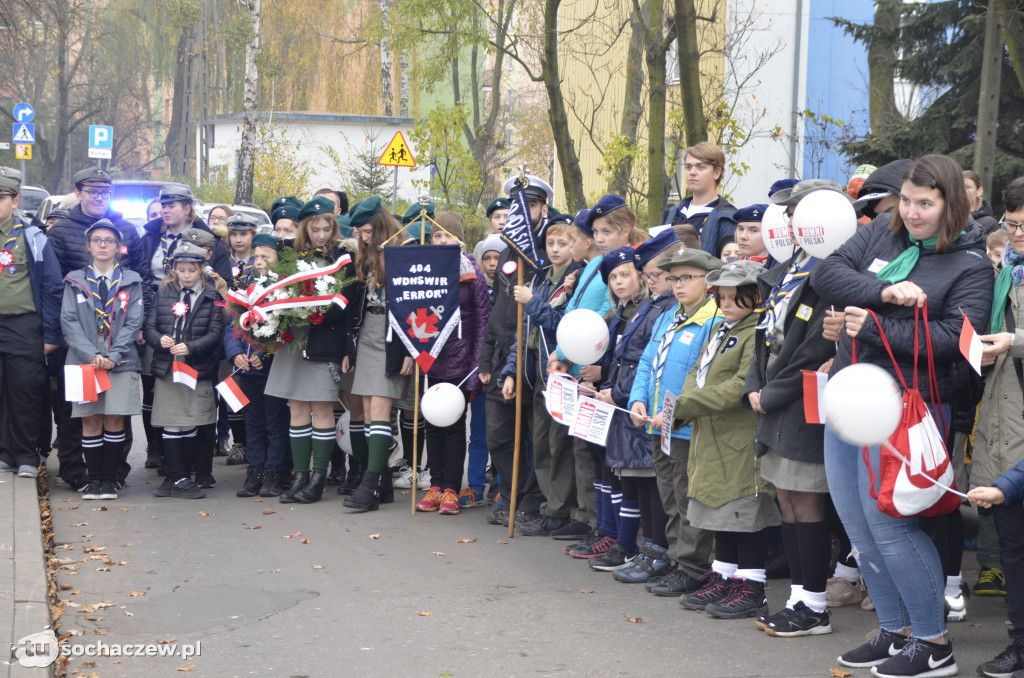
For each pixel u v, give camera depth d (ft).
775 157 61.98
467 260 26.25
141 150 225.35
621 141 52.19
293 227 26.84
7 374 26.32
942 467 13.42
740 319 17.52
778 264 18.38
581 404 20.10
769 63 61.05
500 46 54.39
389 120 122.62
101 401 26.20
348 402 27.55
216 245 29.86
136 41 180.75
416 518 25.21
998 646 16.07
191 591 18.99
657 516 19.77
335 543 22.63
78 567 20.33
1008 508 14.44
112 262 26.73
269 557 21.39
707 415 17.19
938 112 49.32
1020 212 15.19
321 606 18.19
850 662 15.14
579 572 20.58
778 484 16.20
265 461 28.07
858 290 14.03
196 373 26.63
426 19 57.47
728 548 18.10
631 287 20.58
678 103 59.00
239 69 152.35
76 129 193.67
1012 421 15.65
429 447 26.18
